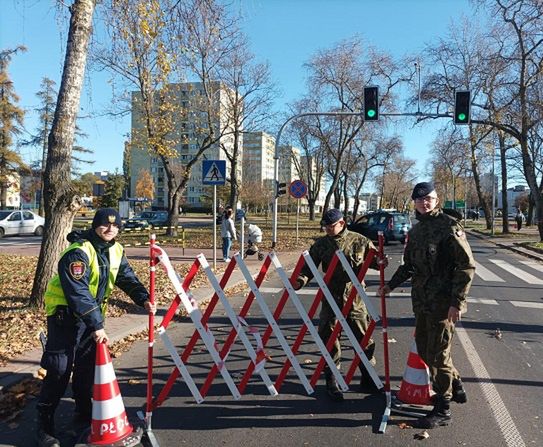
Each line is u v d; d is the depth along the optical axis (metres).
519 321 8.03
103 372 3.71
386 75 36.44
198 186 106.31
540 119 24.34
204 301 9.62
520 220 41.59
